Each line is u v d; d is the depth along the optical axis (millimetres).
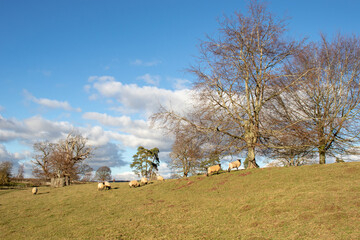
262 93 23172
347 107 23797
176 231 11883
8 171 61875
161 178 32125
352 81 23469
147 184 30156
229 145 22953
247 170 22688
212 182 21688
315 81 24094
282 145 23594
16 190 44656
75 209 20391
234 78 22609
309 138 22422
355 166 17922
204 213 14242
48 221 17297
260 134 22141
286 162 38531
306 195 13305
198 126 22938
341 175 16562
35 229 15516
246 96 23406
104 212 18016
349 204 10945
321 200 12023
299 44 22766
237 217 12531
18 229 15938
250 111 23297
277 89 22344
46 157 63562
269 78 21984
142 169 62812
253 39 22984
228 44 22906
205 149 23156
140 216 15578
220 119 22562
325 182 15492
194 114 22812
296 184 16516
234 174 22391
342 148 24531
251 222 11422
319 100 24234
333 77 24047
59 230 14602
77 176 62031
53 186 49031
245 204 14297
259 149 24875
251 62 22812
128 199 21984
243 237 9906
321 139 22078
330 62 24344
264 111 23391
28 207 23625
